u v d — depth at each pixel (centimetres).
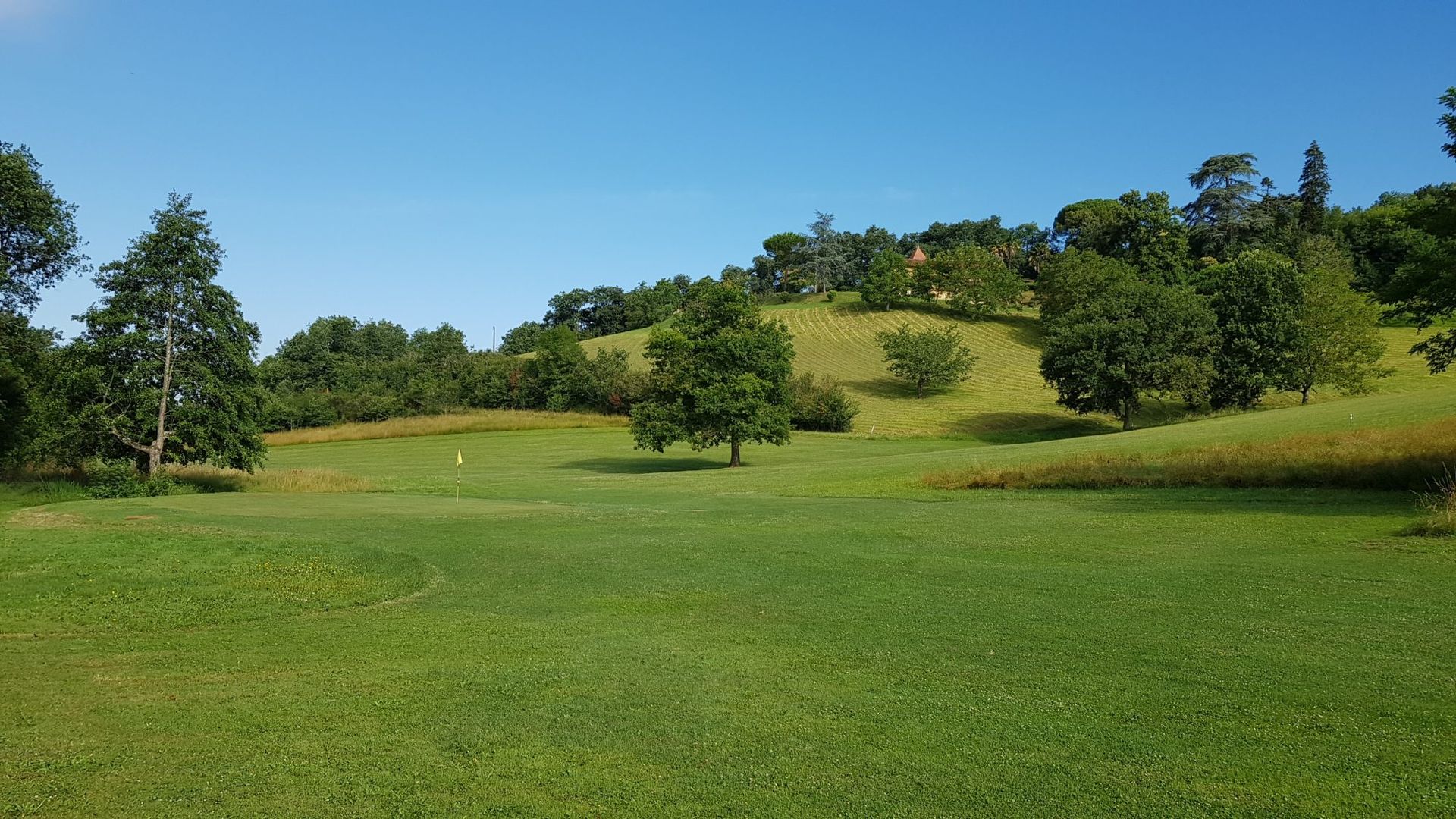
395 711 731
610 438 6900
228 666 885
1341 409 3869
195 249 3406
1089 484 2536
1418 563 1252
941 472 3011
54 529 1828
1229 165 11881
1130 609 1041
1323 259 8075
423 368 10294
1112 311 6881
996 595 1163
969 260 12250
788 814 520
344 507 2473
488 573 1450
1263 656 816
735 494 3003
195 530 1844
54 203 3797
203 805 544
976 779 564
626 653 921
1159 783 548
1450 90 2088
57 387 3209
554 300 17238
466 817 524
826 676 813
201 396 3416
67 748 643
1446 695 689
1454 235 2134
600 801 546
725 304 4919
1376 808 503
